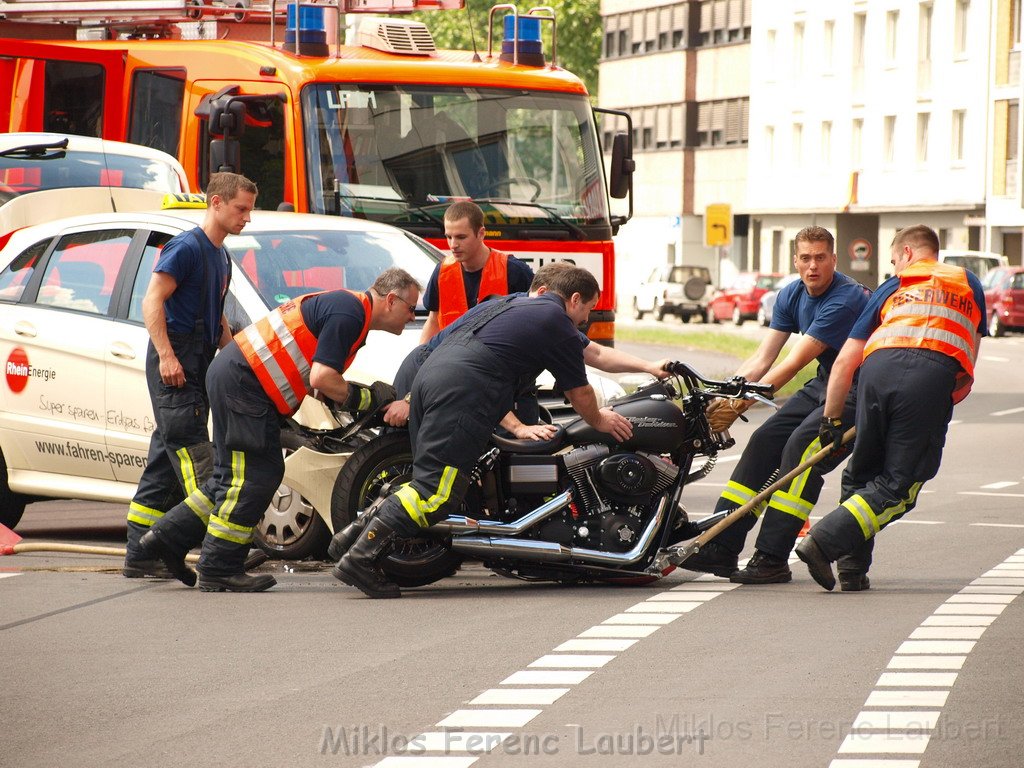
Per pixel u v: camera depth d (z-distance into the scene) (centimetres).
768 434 2639
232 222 2606
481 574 2747
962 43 16975
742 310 16288
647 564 2547
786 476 2553
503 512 2531
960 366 2461
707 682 1864
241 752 1605
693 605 2375
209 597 2480
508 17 4534
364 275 3016
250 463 2517
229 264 2652
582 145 4444
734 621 2236
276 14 4753
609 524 2511
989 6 16500
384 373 2773
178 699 1819
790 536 2602
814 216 19012
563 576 2564
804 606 2361
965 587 2555
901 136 17750
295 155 4184
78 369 2977
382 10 4894
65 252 3077
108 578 2672
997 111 16375
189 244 2577
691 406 2573
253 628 2220
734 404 2570
